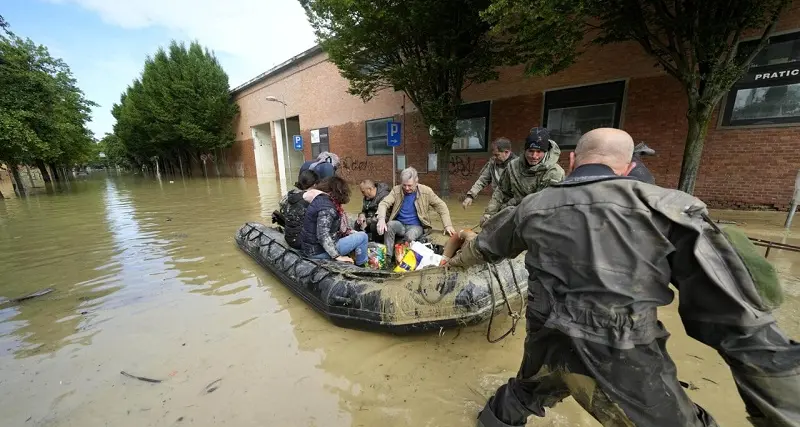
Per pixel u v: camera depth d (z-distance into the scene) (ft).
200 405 6.87
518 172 10.93
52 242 19.62
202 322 10.19
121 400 7.04
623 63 24.72
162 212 29.81
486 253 5.09
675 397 3.69
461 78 28.22
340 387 7.36
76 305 11.39
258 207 31.37
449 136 30.14
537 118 29.84
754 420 3.55
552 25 17.26
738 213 20.83
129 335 9.52
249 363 8.23
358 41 26.53
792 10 18.61
